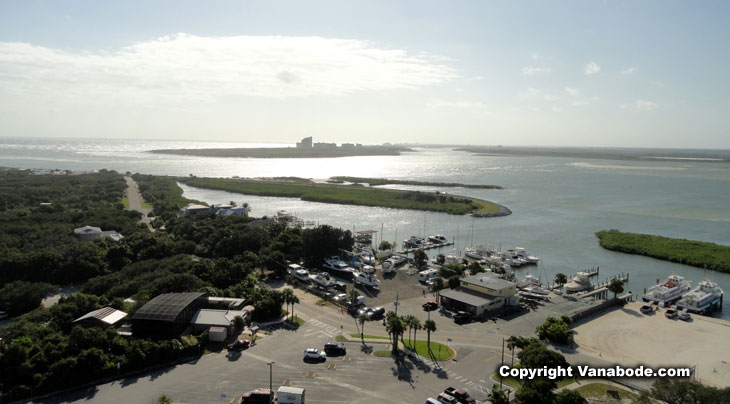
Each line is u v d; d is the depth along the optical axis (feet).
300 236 619.67
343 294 446.19
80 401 258.98
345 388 272.92
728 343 362.74
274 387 272.92
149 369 296.92
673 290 484.33
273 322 379.35
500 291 421.59
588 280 507.71
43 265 490.49
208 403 256.73
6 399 257.75
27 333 314.96
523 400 240.32
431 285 474.08
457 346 336.70
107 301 390.21
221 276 461.37
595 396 270.26
